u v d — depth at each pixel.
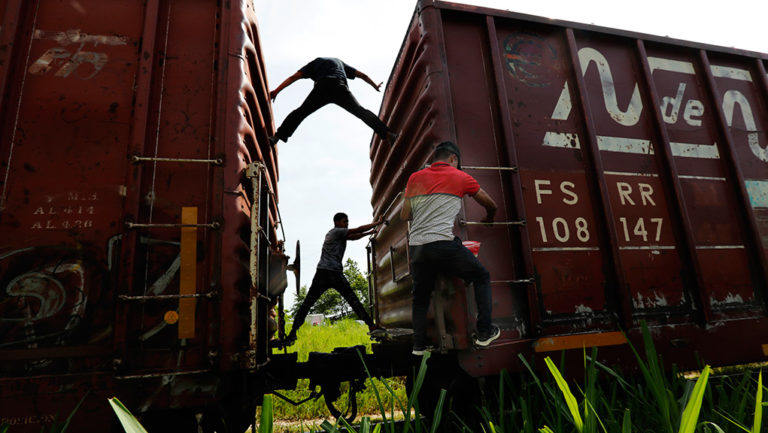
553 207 3.43
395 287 4.71
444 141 3.25
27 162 2.52
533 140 3.56
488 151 3.42
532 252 3.27
